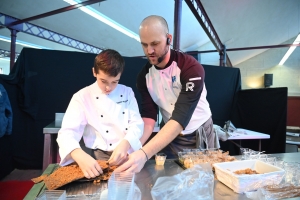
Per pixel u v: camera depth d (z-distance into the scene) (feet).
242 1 12.57
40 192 2.04
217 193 2.11
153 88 4.01
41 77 8.89
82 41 21.26
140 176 2.57
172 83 3.76
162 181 2.31
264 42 26.23
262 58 32.35
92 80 9.34
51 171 2.60
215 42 15.99
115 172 2.32
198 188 2.17
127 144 2.89
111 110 3.34
